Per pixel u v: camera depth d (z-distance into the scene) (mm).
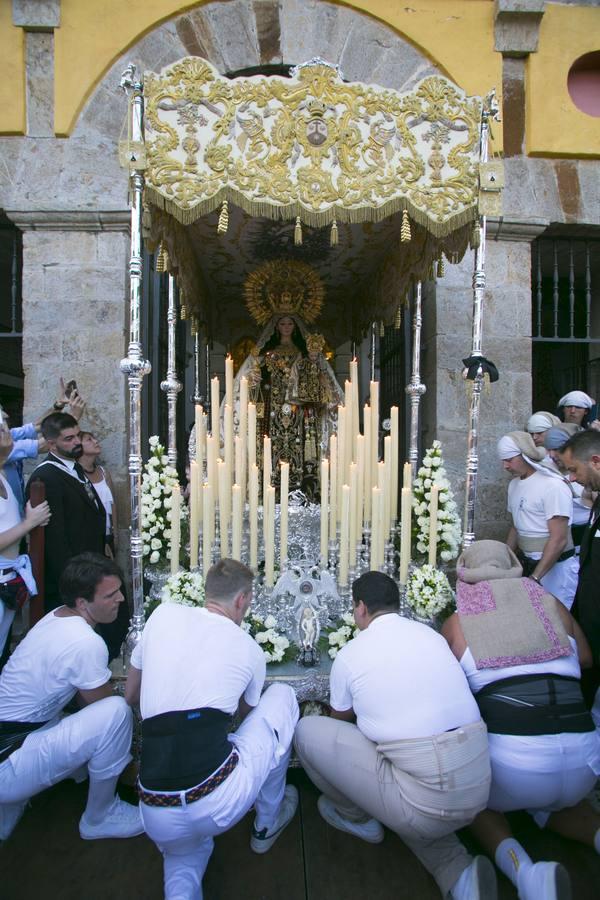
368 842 2121
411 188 2557
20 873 1979
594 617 2262
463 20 4074
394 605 2066
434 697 1821
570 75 4258
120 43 3908
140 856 2061
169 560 3014
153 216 2877
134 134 2434
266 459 2764
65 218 3820
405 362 4672
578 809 2047
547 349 6039
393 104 2539
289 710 2119
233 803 1743
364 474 2953
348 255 3973
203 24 3982
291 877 1962
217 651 1834
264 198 2488
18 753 2014
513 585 2082
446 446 4043
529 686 1931
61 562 2727
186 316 3832
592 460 2242
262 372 3855
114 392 3859
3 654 2635
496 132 4113
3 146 3875
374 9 4023
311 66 2486
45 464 2846
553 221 4137
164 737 1729
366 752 1917
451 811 1735
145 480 2996
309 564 2898
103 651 2129
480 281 2707
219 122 2467
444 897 1817
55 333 3861
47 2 3822
